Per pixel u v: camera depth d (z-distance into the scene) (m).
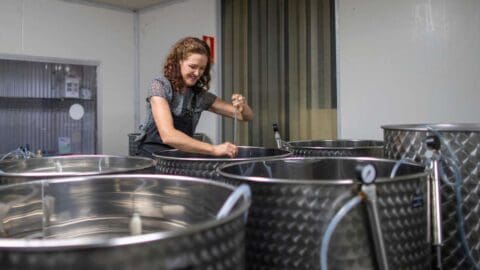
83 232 0.79
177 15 3.11
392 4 2.04
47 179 0.80
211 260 0.47
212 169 0.94
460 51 1.84
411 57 1.99
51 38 2.96
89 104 3.20
